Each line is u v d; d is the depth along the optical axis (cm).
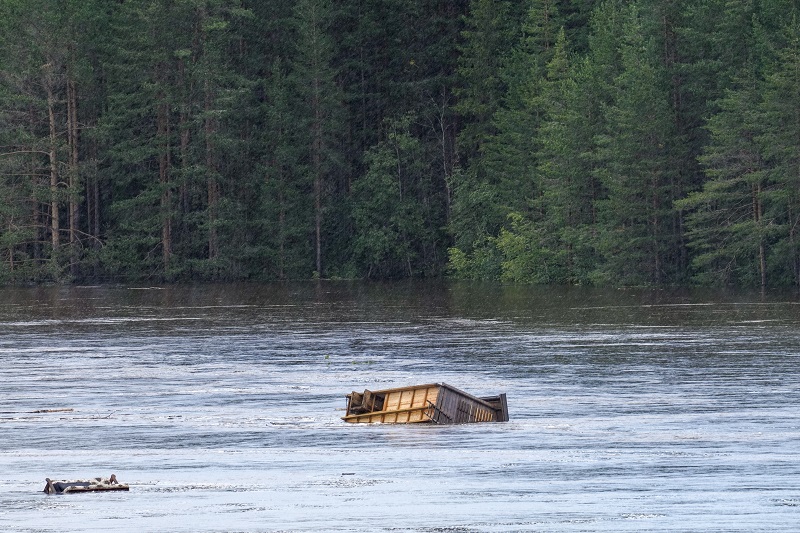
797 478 8794
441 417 11088
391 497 8281
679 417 11412
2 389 13538
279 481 8794
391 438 10419
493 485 8612
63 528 7544
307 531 7462
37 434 10781
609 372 14650
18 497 8344
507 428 10862
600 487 8550
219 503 8138
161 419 11544
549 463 9325
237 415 11738
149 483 8762
